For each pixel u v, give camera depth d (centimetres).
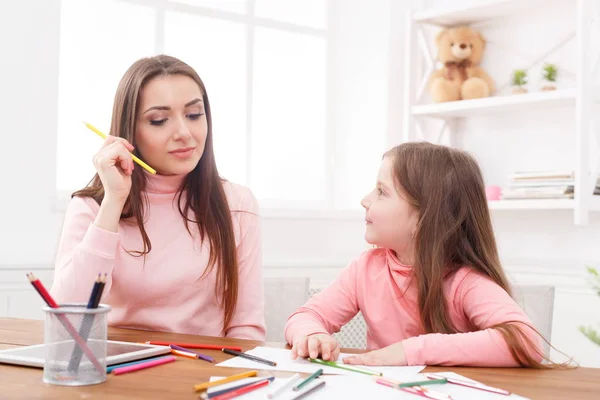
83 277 132
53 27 253
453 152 140
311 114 330
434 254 131
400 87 315
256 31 313
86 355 92
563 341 258
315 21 331
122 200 137
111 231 135
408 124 299
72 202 156
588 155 244
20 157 247
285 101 323
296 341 117
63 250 148
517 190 263
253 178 314
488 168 297
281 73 321
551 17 275
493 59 294
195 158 150
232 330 161
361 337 265
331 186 334
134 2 280
